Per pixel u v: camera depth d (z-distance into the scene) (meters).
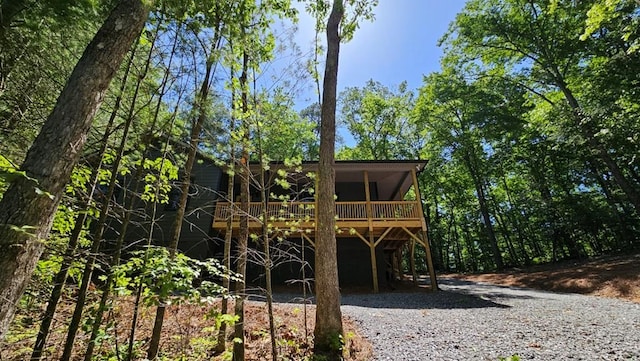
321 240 4.36
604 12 6.14
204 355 3.63
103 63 2.29
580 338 4.20
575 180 16.83
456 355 3.71
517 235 21.00
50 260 2.66
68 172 2.07
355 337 4.47
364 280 12.51
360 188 13.48
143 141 3.36
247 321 5.11
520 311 6.32
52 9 2.71
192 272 2.31
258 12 3.79
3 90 3.13
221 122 3.56
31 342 2.92
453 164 22.44
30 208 1.83
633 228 14.27
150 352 3.07
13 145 3.21
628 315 5.57
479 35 15.01
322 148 4.85
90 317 2.56
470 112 19.61
